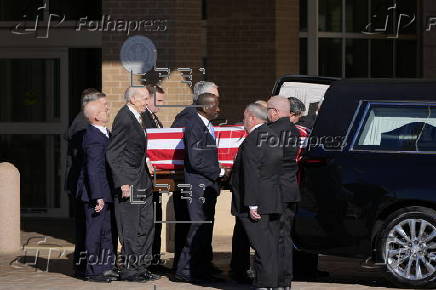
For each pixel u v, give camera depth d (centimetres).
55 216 3506
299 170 2270
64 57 3500
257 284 2139
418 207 2205
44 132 3512
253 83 3338
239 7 3338
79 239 2441
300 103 2353
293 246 2283
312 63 3388
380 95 2266
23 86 3525
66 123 3503
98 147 2328
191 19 3117
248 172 2106
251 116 2134
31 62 3516
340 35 3419
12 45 3509
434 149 2219
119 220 2336
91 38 3484
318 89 2514
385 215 2241
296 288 2212
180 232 2466
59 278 2403
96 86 3503
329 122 2272
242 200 2144
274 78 3325
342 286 2242
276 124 2186
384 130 2248
